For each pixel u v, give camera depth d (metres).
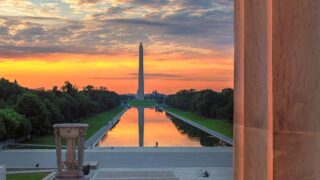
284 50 4.38
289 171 4.34
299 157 4.32
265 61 4.66
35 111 91.50
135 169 50.53
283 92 4.39
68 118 120.19
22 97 92.06
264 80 4.69
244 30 5.22
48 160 57.69
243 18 5.31
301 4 4.33
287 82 4.38
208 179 43.91
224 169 50.81
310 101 4.32
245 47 5.20
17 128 80.44
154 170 49.69
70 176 29.95
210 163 55.62
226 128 116.94
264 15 4.68
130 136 104.25
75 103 130.25
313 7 4.30
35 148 76.25
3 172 25.28
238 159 5.60
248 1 5.14
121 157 61.19
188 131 114.56
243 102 5.28
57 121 103.50
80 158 30.39
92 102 163.50
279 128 4.40
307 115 4.32
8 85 132.38
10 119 76.44
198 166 53.34
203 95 160.50
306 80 4.33
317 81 4.30
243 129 5.31
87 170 45.59
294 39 4.36
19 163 55.22
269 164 4.52
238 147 5.63
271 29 4.44
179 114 188.88
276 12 4.41
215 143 86.88
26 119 85.31
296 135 4.34
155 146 77.94
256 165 4.91
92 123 135.88
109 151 67.50
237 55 5.67
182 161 57.31
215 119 146.88
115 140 95.00
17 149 72.31
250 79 5.10
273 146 4.40
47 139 93.69
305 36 4.33
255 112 4.95
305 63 4.33
